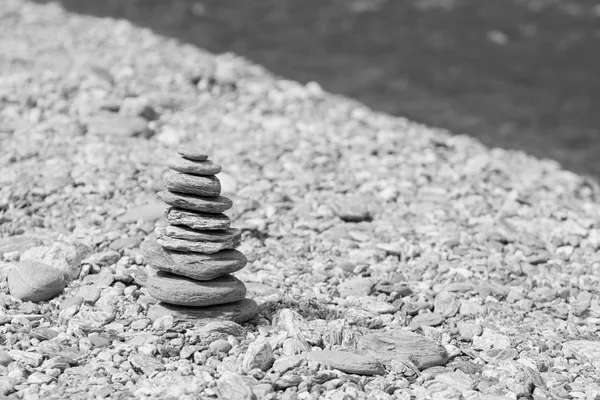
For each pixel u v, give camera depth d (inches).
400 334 316.5
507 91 1059.3
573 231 453.1
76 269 347.6
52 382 267.7
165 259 303.1
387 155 560.7
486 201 491.2
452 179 528.1
